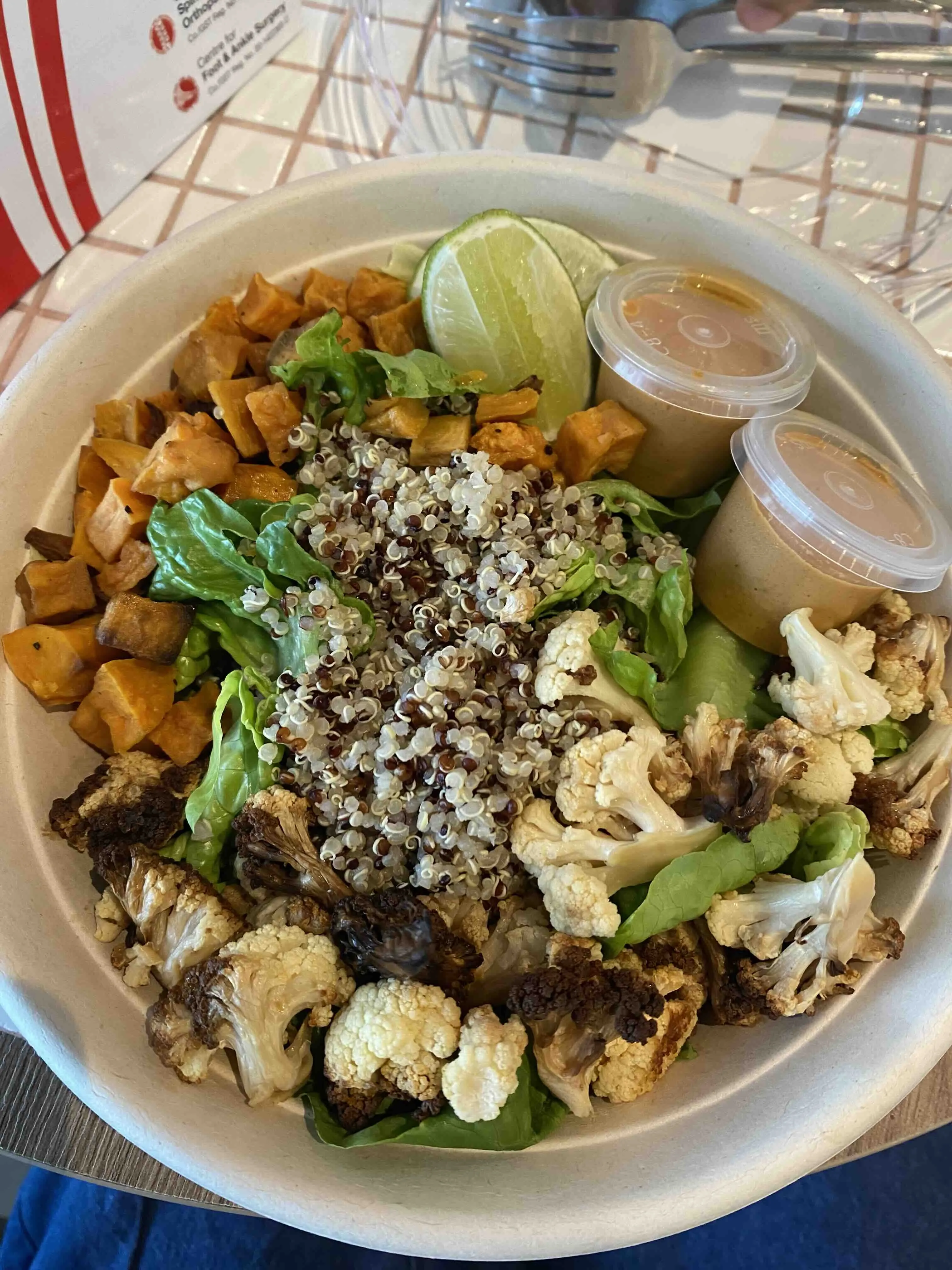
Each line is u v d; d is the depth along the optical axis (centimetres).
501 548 20
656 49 25
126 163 25
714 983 20
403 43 27
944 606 21
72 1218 28
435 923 18
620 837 20
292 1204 16
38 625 20
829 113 26
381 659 20
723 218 22
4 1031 20
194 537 21
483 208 23
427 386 21
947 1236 28
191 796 20
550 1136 18
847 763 20
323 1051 19
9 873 18
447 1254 16
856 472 21
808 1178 29
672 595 21
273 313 22
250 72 27
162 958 19
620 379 22
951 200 26
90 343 21
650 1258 29
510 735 20
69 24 21
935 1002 18
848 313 21
